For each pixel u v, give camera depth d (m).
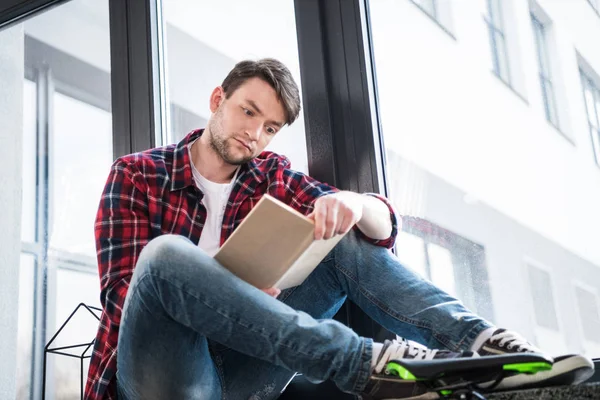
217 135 1.67
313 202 1.67
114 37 2.27
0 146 2.35
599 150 1.69
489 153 1.80
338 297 1.57
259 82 1.67
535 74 1.80
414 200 1.86
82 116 2.28
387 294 1.45
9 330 2.18
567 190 1.71
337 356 1.21
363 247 1.51
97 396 1.45
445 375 1.11
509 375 1.12
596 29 1.75
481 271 1.75
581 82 1.75
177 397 1.34
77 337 2.10
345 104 1.94
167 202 1.65
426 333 1.38
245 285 1.24
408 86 1.92
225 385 1.46
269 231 1.22
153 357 1.30
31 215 2.26
